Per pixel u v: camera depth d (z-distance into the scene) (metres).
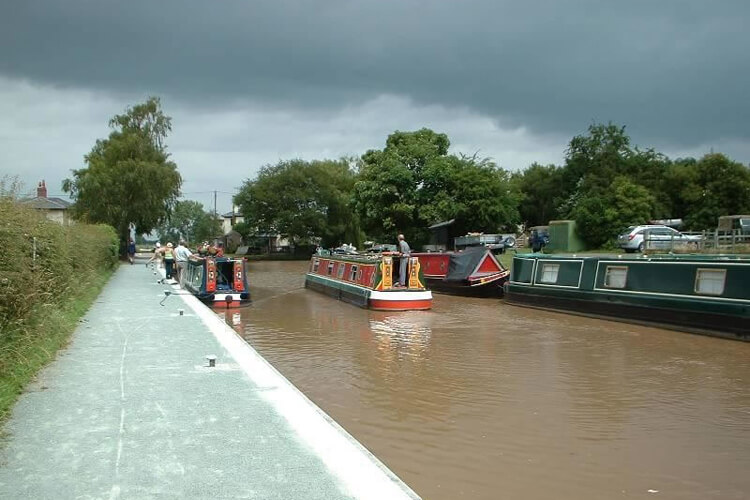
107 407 7.30
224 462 5.58
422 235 49.16
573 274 21.17
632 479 7.03
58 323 11.45
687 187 52.69
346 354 14.26
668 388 11.04
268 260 70.50
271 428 6.57
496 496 6.55
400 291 22.41
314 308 23.91
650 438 8.40
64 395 7.84
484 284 26.19
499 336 16.67
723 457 7.73
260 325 19.22
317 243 75.75
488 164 49.22
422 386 11.20
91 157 50.19
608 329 17.77
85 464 5.50
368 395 10.61
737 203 50.50
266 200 72.94
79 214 43.88
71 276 15.39
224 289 24.34
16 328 8.77
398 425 8.98
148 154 48.81
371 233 55.38
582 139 68.19
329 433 6.42
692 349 14.59
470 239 41.81
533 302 22.94
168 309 17.00
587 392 10.73
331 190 74.19
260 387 8.30
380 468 5.48
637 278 18.66
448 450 7.93
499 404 10.02
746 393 10.65
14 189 11.92
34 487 4.99
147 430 6.48
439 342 15.77
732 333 15.51
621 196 42.41
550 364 13.05
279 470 5.39
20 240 9.53
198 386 8.34
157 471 5.35
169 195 48.16
